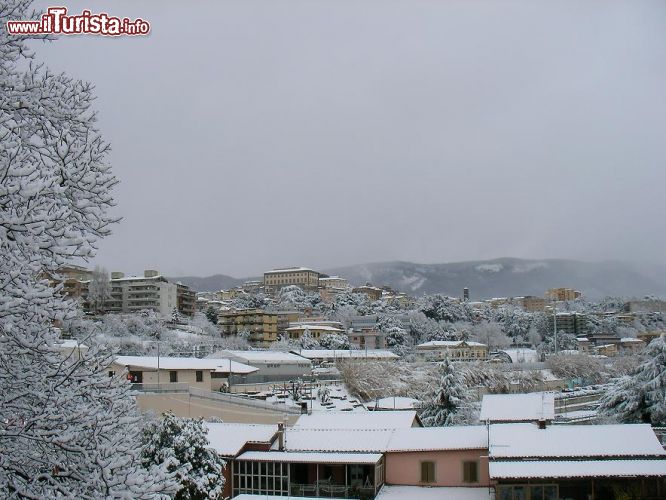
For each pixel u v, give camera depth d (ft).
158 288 551.18
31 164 42.65
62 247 39.22
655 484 112.06
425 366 372.38
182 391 196.24
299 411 193.26
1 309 36.91
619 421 178.60
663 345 179.63
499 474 111.24
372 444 135.54
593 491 112.57
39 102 42.83
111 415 41.27
